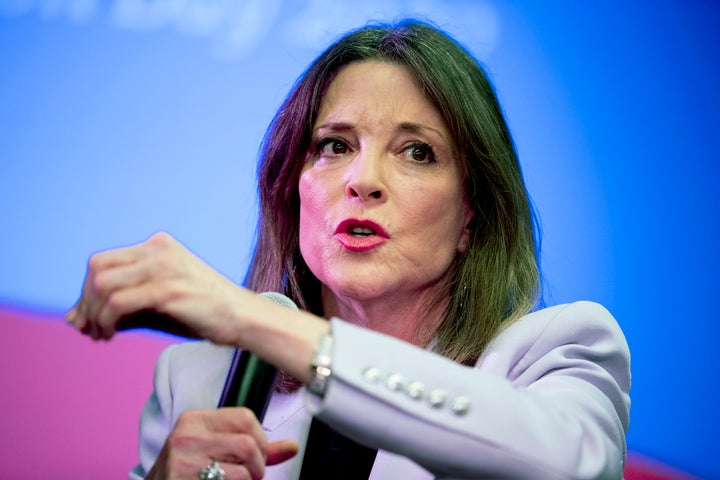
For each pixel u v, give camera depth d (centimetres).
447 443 380
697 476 942
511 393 399
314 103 557
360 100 540
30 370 946
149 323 370
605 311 537
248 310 370
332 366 374
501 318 555
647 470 938
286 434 532
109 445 930
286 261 586
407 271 527
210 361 567
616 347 519
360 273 523
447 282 555
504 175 561
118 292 357
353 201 525
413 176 533
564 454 394
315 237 538
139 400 943
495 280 556
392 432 379
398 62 545
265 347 372
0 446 920
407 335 553
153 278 360
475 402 387
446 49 560
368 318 550
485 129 555
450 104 541
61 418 934
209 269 371
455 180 544
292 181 574
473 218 564
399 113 536
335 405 375
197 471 407
